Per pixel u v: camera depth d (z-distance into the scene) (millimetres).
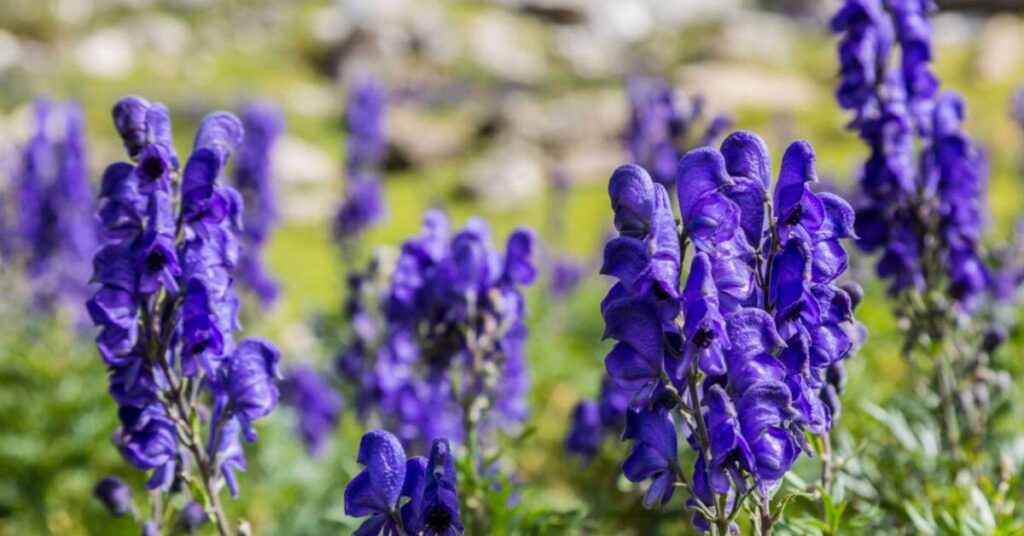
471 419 1598
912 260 1554
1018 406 1804
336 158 13227
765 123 12398
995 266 2404
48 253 3113
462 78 19562
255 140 2957
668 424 1236
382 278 2090
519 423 1925
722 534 1226
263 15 21375
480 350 1592
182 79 18047
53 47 18141
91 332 3039
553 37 22969
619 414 1753
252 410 1341
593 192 10039
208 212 1336
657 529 1698
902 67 1550
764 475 1206
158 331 1341
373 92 3646
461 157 11836
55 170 3119
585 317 4242
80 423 2320
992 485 1540
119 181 1326
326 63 19922
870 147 1559
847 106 1534
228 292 1354
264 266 2986
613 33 24312
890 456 1559
